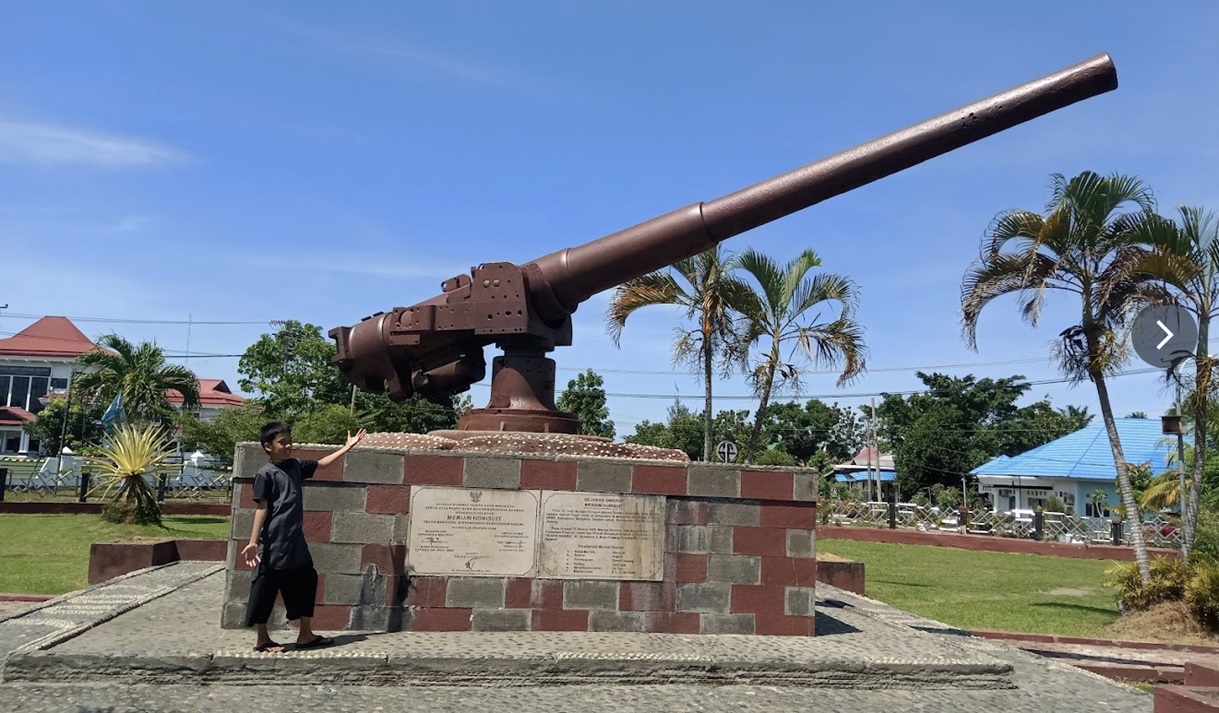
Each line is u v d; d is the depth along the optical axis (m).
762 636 6.66
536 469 6.53
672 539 6.66
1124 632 9.95
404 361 7.92
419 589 6.32
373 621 6.25
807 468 6.89
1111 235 10.39
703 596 6.67
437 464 6.42
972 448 41.06
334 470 6.31
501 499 6.46
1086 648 9.10
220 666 5.31
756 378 13.45
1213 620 9.80
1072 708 5.73
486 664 5.52
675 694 5.54
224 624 6.14
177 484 26.86
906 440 41.78
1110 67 5.73
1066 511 29.84
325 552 6.25
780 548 6.80
